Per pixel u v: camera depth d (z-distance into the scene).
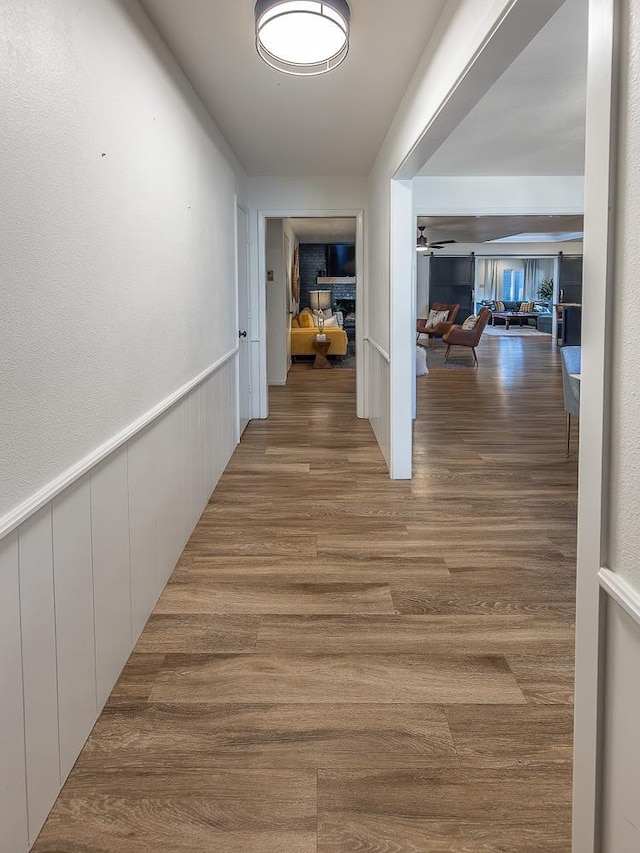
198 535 3.71
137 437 2.54
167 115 3.07
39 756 1.62
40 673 1.62
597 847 1.33
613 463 1.24
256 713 2.11
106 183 2.18
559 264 18.34
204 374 3.92
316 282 16.00
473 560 3.36
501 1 1.94
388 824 1.65
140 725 2.04
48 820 1.66
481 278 21.06
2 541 1.42
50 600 1.69
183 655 2.46
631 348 1.15
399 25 2.98
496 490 4.59
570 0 2.80
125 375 2.38
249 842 1.59
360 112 4.34
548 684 2.27
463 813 1.68
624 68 1.15
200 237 3.91
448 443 6.10
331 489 4.62
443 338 13.05
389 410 4.98
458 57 2.52
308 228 12.27
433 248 16.97
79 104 1.92
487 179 6.66
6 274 1.46
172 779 1.80
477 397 8.77
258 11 2.62
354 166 6.20
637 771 1.17
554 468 5.18
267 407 7.54
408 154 3.82
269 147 5.36
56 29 1.75
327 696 2.20
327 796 1.74
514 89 3.98
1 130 1.44
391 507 4.22
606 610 1.29
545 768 1.85
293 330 12.56
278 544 3.58
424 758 1.89
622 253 1.18
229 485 4.71
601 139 1.22
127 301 2.40
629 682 1.20
